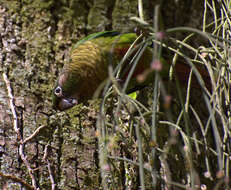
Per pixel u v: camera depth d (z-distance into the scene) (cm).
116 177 441
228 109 363
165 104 263
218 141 291
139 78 274
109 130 461
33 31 520
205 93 316
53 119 468
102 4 559
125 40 491
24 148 442
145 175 445
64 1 546
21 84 479
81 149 457
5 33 506
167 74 484
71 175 443
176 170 455
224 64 346
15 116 454
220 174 285
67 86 487
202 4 577
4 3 528
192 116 504
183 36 538
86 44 504
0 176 420
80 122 476
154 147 311
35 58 502
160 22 311
